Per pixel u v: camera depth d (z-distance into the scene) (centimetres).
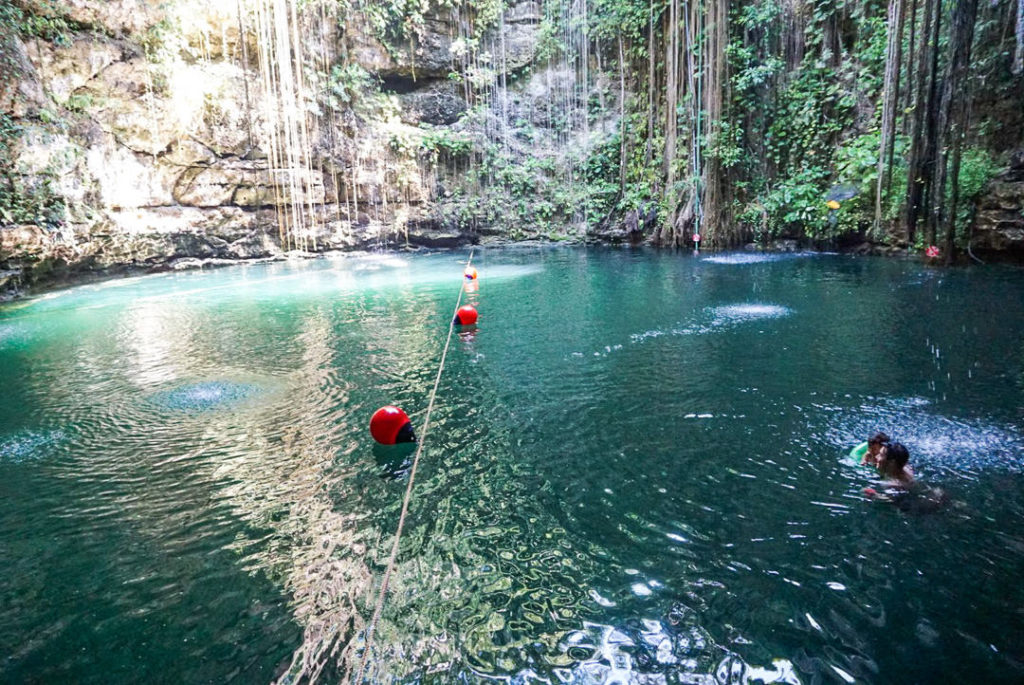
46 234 1184
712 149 1512
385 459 418
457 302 1000
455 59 1905
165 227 1423
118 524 349
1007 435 413
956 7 949
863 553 289
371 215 1762
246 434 475
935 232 1081
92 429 498
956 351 604
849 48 1416
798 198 1423
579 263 1425
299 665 234
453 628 250
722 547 298
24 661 244
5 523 354
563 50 1938
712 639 237
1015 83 1055
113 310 1030
